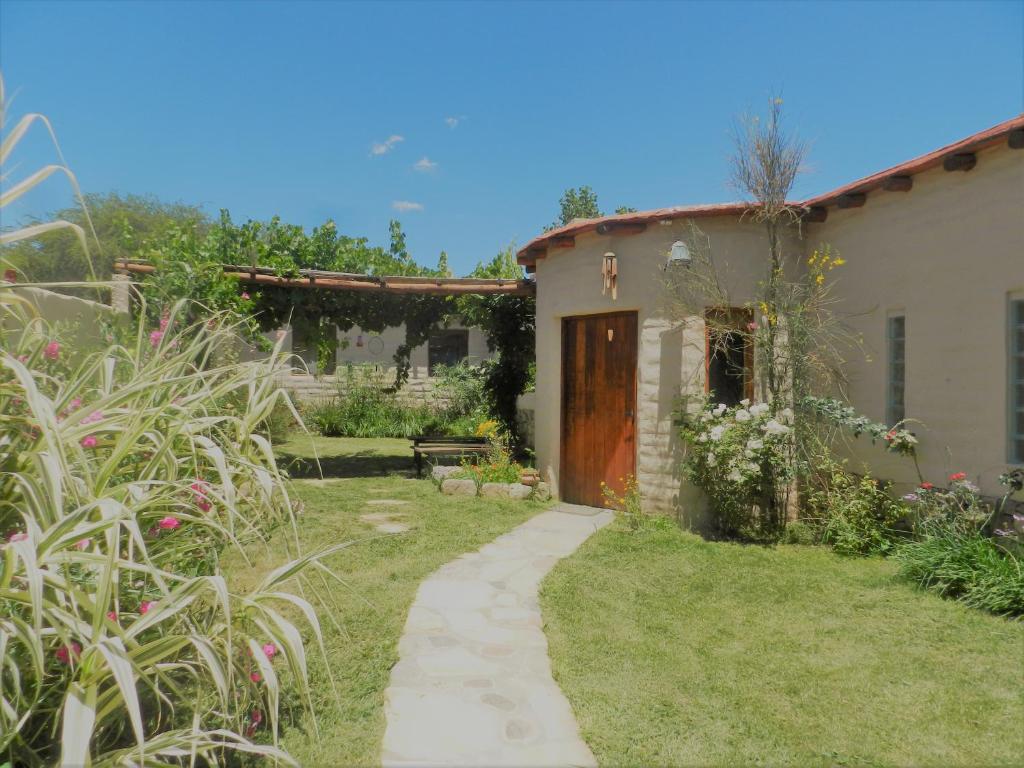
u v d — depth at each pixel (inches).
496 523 253.3
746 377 259.1
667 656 137.2
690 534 240.1
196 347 114.7
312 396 654.5
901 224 221.9
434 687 122.5
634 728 109.0
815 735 107.3
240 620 95.2
